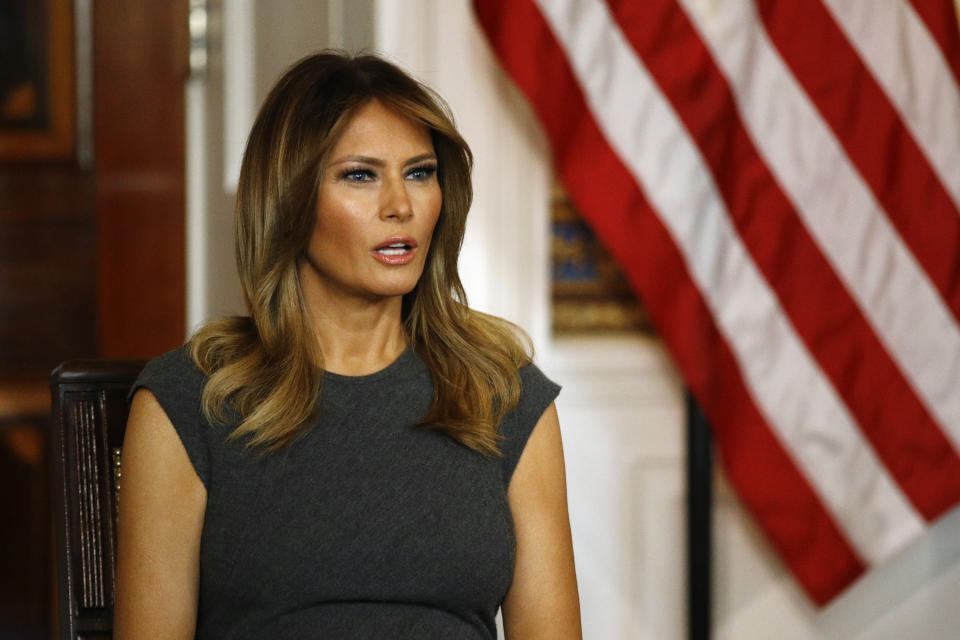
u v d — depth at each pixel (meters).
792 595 9.17
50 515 9.80
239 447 4.77
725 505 9.04
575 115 8.11
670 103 8.17
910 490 8.42
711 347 8.30
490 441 5.02
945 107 8.31
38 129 10.41
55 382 5.28
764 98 8.23
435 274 5.24
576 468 8.93
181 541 4.76
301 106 4.84
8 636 9.74
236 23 9.76
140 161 10.62
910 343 8.35
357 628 4.70
